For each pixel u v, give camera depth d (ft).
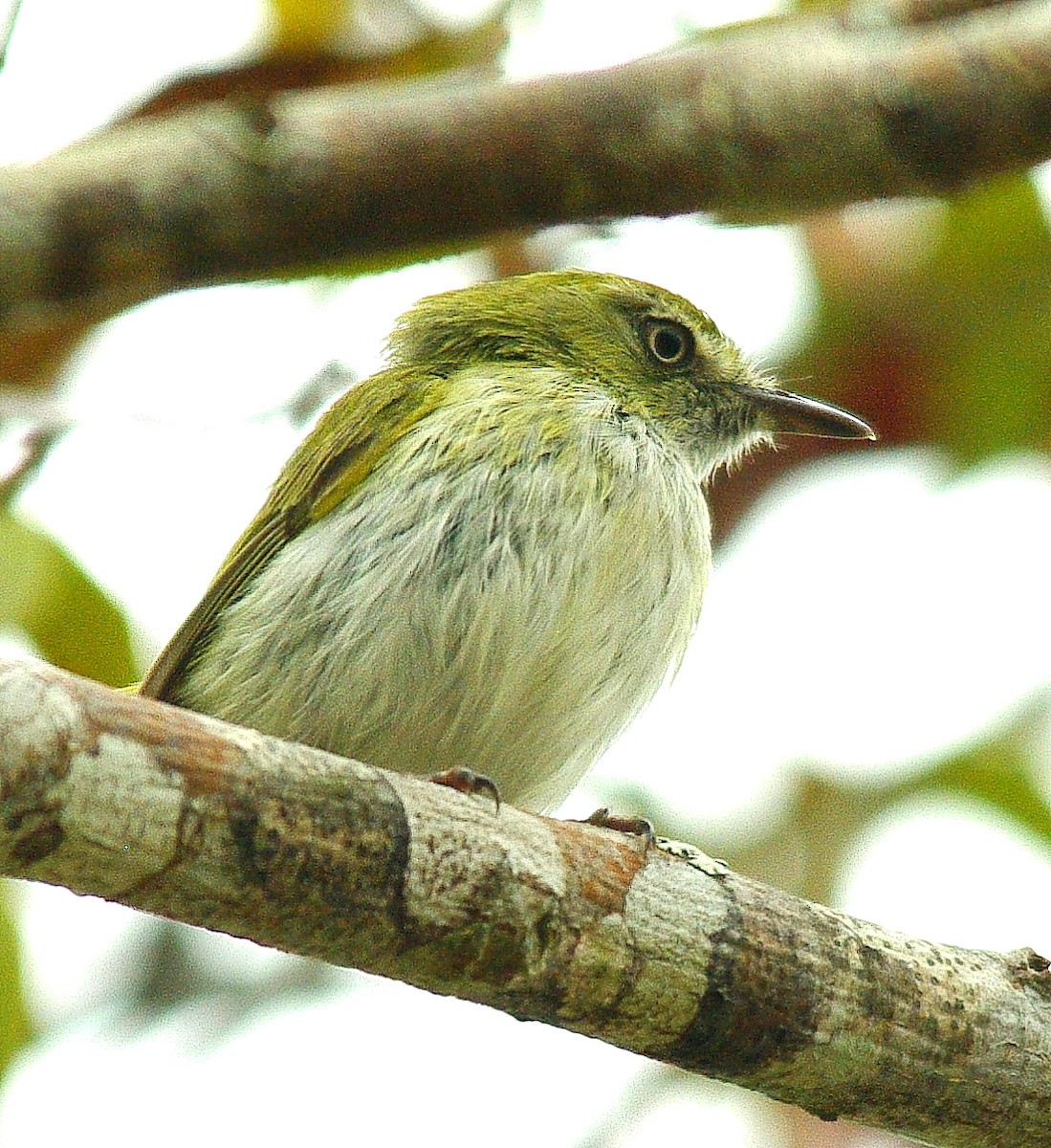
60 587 38.42
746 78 34.35
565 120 34.09
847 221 49.75
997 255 48.55
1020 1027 28.07
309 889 24.23
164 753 23.24
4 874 22.85
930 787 48.08
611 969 26.21
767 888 27.68
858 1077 27.55
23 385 43.78
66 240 32.63
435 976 25.54
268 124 33.09
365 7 41.37
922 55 34.37
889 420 50.11
